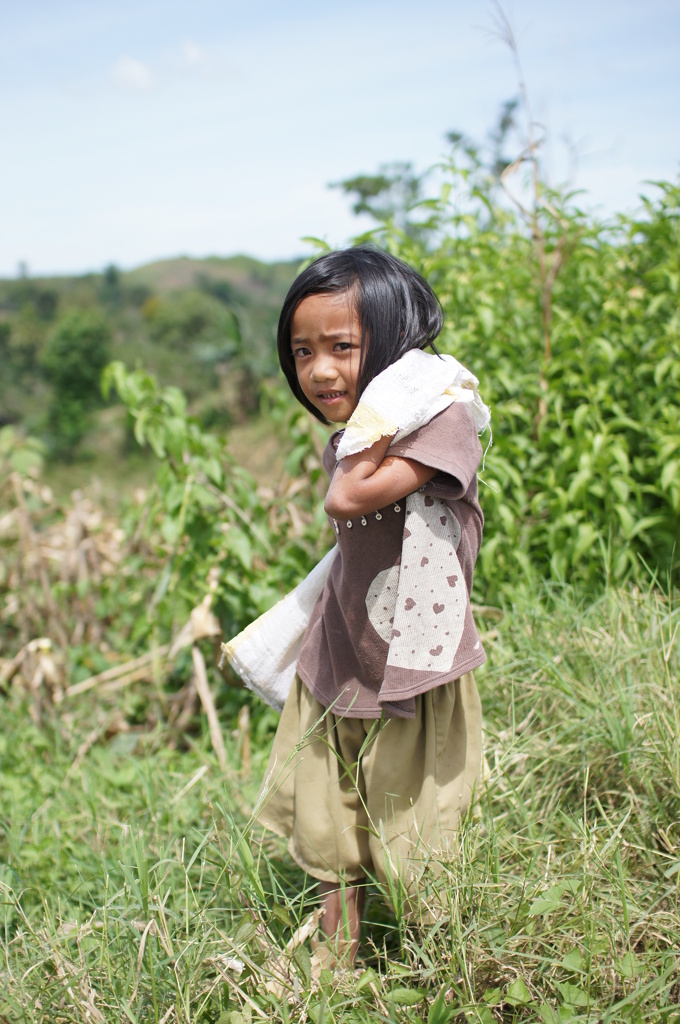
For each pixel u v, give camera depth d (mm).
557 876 1833
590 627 2645
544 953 1729
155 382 3127
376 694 1846
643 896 1862
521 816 2115
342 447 1625
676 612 2492
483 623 2873
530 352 3438
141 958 1625
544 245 3469
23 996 1651
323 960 1854
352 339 1690
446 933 1766
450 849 1839
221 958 1698
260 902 1869
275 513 3621
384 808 1861
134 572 4129
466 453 1687
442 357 1722
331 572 1937
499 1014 1679
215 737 2840
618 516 2986
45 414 27594
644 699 2301
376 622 1797
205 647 3213
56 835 2490
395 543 1768
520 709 2461
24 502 3963
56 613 3861
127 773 2775
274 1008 1661
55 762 3104
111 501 5152
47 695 3510
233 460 3303
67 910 2154
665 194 3375
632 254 3523
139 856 1848
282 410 4168
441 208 3348
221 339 22172
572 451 2984
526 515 3227
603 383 3113
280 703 2152
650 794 2055
